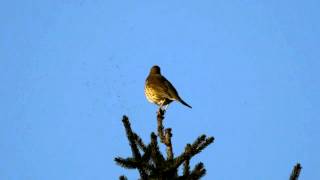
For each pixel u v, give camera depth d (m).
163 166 12.59
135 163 12.75
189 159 12.99
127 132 13.24
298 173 12.37
